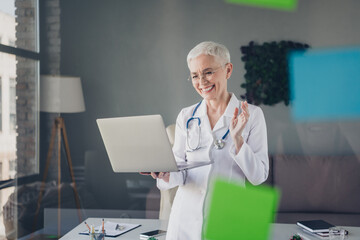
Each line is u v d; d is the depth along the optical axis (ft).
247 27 14.08
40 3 13.65
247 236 5.53
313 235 6.75
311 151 13.87
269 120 14.02
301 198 12.05
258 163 5.28
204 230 5.40
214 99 5.61
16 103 12.17
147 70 14.58
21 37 12.57
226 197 5.48
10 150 11.85
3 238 11.33
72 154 14.74
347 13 13.70
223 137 5.50
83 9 14.70
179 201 5.63
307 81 13.85
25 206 12.38
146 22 14.56
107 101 14.74
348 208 11.94
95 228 7.08
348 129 13.74
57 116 14.11
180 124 5.95
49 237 13.14
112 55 14.71
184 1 14.37
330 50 13.76
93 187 14.52
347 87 13.71
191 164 5.26
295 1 13.89
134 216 14.29
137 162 5.37
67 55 14.78
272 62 13.92
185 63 14.42
